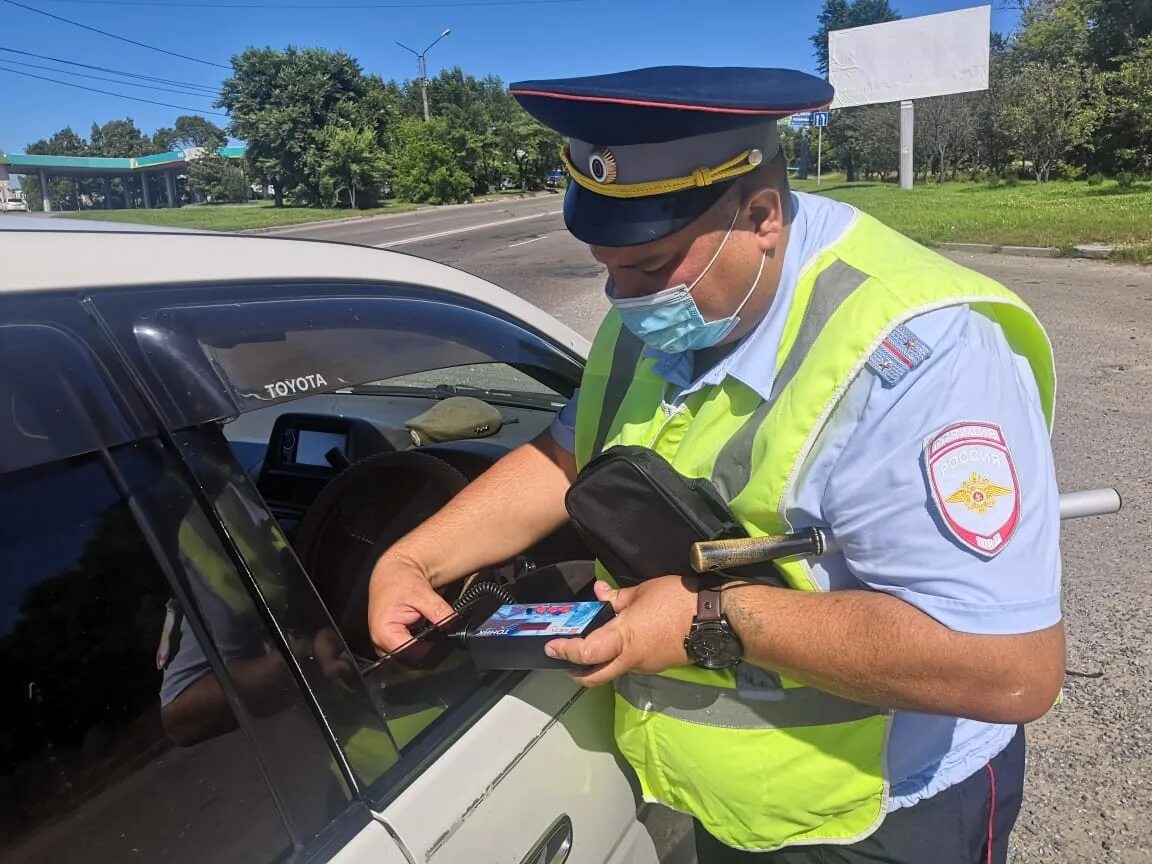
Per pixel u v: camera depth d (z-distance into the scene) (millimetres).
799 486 1124
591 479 1183
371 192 38906
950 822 1316
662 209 1106
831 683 1108
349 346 1391
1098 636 3172
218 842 961
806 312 1165
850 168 41000
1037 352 1206
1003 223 14633
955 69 26609
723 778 1271
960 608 1019
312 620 1104
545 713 1321
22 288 997
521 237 19141
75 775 901
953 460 1021
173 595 988
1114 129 26359
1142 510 4094
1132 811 2406
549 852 1249
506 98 65875
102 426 970
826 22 59375
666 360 1330
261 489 1915
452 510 1533
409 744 1165
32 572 898
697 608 1166
